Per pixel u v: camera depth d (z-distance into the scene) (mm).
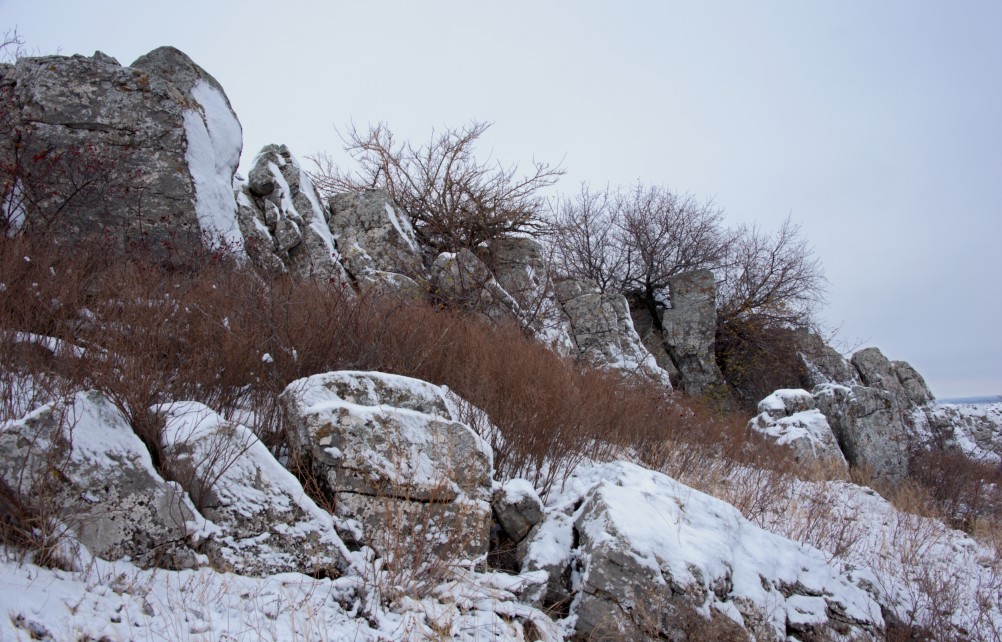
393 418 4742
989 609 6824
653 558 4691
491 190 14195
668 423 8984
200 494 3973
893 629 5715
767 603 5051
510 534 5203
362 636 3619
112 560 3586
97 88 8000
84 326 5133
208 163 8727
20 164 7113
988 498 11516
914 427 15266
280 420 5066
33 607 2980
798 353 19312
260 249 9883
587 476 6121
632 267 20812
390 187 14336
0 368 4395
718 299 20453
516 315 11414
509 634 4094
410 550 4379
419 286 11023
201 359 5176
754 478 8977
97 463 3709
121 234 7500
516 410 6281
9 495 3453
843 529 7688
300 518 4156
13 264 5293
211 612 3438
